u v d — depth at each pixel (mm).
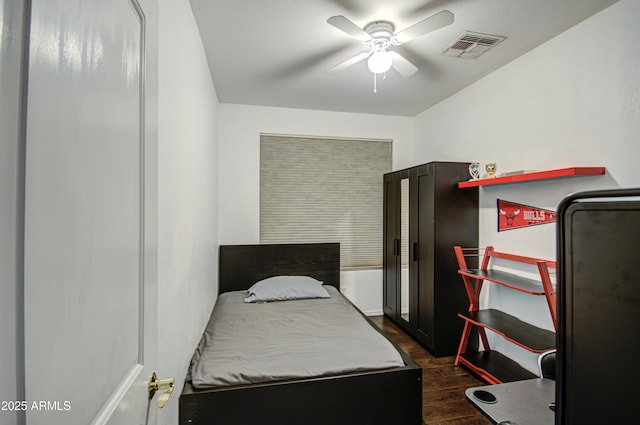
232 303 2838
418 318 3090
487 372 2359
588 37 1916
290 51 2354
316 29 2061
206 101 2418
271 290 2990
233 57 2447
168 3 1281
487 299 2799
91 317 509
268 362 1717
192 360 1770
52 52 415
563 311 533
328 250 3656
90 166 509
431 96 3305
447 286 2848
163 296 1220
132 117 688
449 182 2859
